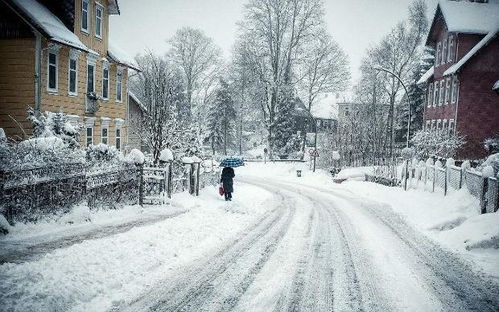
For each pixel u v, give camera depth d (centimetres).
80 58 2230
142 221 1172
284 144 5241
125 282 707
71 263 736
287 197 2061
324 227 1288
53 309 580
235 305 639
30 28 1852
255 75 4566
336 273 812
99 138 2494
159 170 1493
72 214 1081
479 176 1421
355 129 3941
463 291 735
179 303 637
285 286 729
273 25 4459
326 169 3803
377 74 5756
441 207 1543
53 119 1625
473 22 3381
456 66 3203
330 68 4716
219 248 967
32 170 1002
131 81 6050
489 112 3244
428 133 3131
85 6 2264
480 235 1054
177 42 5884
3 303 559
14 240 877
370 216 1528
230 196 1783
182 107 5353
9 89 1892
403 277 802
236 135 7138
